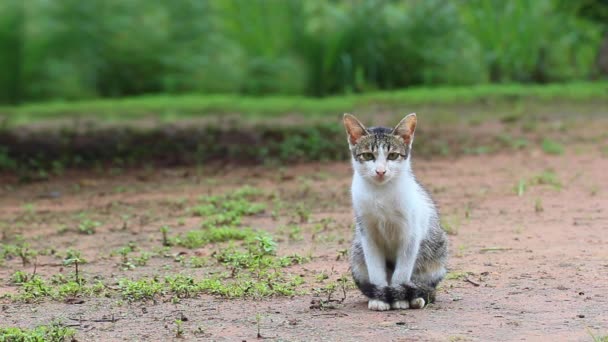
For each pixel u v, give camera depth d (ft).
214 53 104.99
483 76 103.40
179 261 31.60
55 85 102.06
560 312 23.77
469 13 105.50
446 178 48.08
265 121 73.61
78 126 72.13
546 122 70.59
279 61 102.99
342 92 100.37
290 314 24.36
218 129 65.51
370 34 101.96
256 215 39.65
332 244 33.63
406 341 21.44
